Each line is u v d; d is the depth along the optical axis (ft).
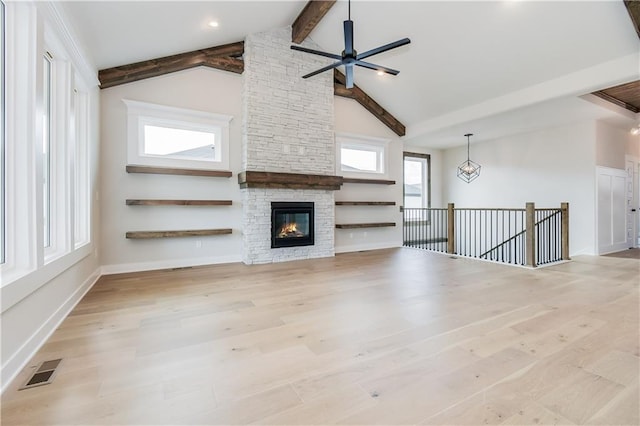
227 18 13.52
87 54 11.02
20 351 6.18
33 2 6.89
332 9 14.83
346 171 21.44
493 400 5.14
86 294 11.04
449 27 13.98
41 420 4.70
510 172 23.72
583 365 6.21
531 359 6.46
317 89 18.51
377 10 14.23
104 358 6.53
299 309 9.52
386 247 23.26
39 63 7.13
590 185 19.53
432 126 21.44
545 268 15.55
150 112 14.88
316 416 4.78
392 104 21.58
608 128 20.39
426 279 13.32
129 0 9.52
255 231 16.69
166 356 6.62
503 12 12.51
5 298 5.59
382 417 4.75
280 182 16.88
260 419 4.72
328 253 19.13
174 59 14.89
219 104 16.52
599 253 19.56
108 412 4.87
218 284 12.47
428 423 4.62
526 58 14.24
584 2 11.21
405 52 16.25
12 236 6.66
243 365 6.26
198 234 15.60
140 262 14.88
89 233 11.89
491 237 23.17
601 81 13.26
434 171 28.66
